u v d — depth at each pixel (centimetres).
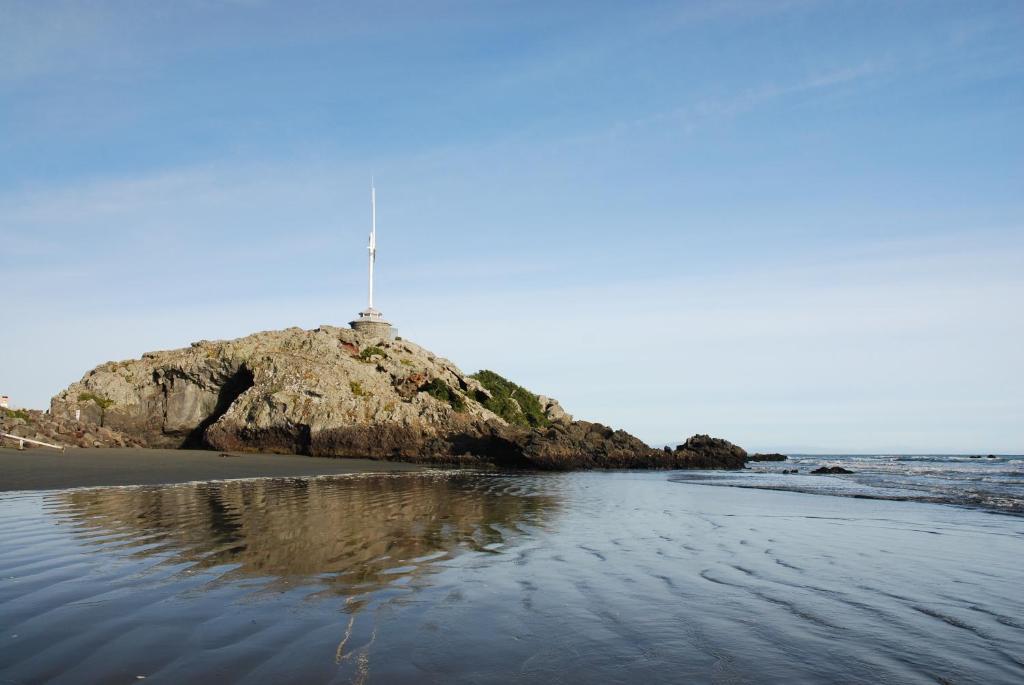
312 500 1828
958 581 905
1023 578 929
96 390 5012
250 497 1881
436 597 772
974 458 9744
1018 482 3020
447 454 4631
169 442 5041
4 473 2381
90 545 1059
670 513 1688
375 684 504
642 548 1140
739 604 768
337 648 584
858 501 2058
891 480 3247
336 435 4559
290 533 1210
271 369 4891
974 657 600
